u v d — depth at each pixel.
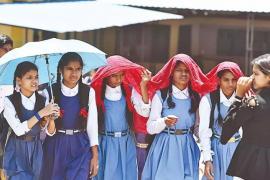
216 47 15.92
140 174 5.61
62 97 4.97
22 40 12.49
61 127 4.98
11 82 5.14
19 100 4.88
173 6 8.88
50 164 4.98
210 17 15.80
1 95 5.37
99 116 5.23
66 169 4.98
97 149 5.05
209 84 5.14
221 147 5.17
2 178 5.50
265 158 4.35
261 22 15.45
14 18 8.30
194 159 5.23
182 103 5.15
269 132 4.37
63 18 8.52
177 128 5.16
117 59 5.24
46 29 7.71
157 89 5.15
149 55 15.65
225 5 8.63
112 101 5.21
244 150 4.43
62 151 4.96
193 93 5.18
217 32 15.91
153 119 5.12
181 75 5.09
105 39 15.02
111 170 5.21
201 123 5.09
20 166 4.93
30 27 7.75
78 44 4.99
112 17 8.89
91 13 9.01
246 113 4.37
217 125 5.16
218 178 5.19
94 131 5.03
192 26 15.89
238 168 4.43
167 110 5.14
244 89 4.42
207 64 15.91
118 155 5.24
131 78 5.27
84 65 5.30
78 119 5.00
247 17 15.26
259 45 15.51
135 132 5.51
